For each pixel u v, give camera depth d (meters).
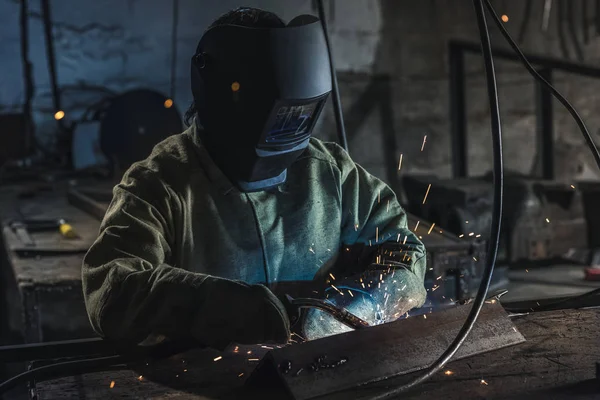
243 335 1.27
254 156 1.53
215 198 1.60
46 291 2.66
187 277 1.34
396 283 1.59
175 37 5.19
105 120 4.47
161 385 1.27
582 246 5.06
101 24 5.05
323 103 1.53
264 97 1.44
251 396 1.21
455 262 3.23
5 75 4.95
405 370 1.26
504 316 1.44
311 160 1.73
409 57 5.66
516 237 4.86
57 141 4.90
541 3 5.88
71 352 1.53
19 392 3.49
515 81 5.86
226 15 1.55
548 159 5.59
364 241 1.76
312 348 1.23
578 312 1.60
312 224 1.69
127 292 1.38
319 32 1.48
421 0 5.62
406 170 5.73
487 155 5.89
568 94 6.00
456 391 1.19
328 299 1.53
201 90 1.52
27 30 4.93
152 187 1.55
